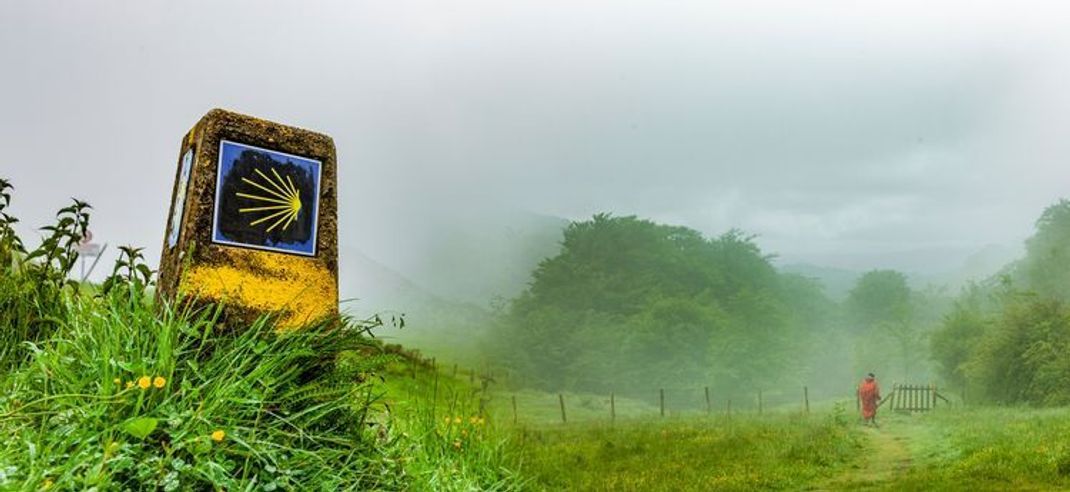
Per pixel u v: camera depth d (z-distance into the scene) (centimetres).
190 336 445
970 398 3444
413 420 625
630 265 8250
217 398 389
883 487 1132
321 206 550
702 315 6725
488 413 829
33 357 434
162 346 394
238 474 384
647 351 6525
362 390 491
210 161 508
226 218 507
